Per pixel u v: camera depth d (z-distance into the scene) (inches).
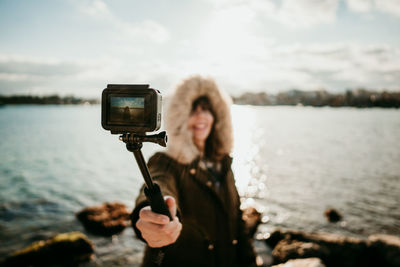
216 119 95.2
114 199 597.9
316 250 309.0
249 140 1711.4
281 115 4970.5
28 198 589.0
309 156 1155.3
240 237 89.5
